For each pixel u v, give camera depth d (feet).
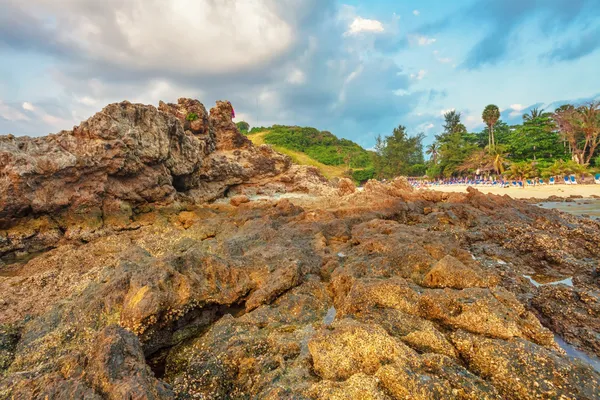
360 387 22.04
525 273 52.34
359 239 63.10
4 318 39.42
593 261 52.65
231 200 122.72
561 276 50.26
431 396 21.45
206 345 32.81
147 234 76.33
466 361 27.89
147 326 34.58
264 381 25.62
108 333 25.58
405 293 36.04
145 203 91.50
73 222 72.74
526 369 25.16
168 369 32.65
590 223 84.89
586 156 266.16
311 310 39.58
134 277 38.50
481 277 39.63
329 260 53.93
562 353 27.50
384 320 33.06
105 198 80.79
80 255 60.95
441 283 40.60
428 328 30.37
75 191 74.43
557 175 222.89
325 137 447.83
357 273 44.57
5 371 30.86
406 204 102.68
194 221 87.71
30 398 21.34
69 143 76.23
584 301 36.86
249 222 76.79
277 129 455.22
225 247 58.70
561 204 141.69
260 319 36.96
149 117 95.20
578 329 33.81
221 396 25.94
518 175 245.65
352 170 370.53
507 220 86.69
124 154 81.92
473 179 301.63
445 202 112.37
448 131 414.21
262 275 46.09
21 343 34.27
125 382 21.58
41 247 66.64
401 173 378.12
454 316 32.53
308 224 75.92
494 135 359.66
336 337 27.53
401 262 46.70
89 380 22.48
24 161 64.85
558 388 23.39
